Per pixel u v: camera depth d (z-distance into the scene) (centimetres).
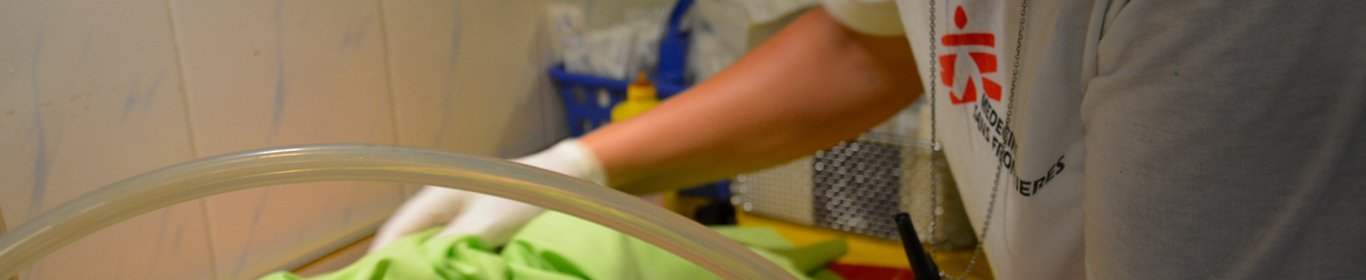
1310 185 45
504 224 85
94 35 85
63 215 45
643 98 114
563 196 50
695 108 86
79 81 85
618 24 129
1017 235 63
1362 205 44
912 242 64
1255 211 47
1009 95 62
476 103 122
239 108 96
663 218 51
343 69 105
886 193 109
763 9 111
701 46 121
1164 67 48
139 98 89
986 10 63
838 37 84
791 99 85
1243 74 45
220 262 100
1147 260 51
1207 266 49
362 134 109
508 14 123
